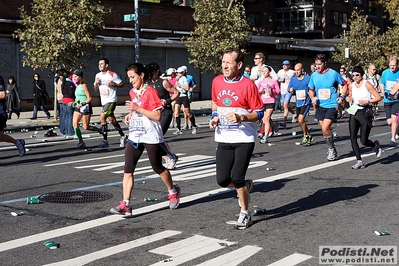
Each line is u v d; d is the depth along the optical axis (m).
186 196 8.21
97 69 31.19
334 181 9.30
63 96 16.41
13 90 22.69
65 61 21.42
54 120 21.92
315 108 11.46
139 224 6.71
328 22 58.16
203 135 16.69
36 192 8.58
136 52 24.39
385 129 17.75
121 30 32.47
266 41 39.31
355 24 43.38
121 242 6.00
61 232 6.39
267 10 58.06
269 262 5.32
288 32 57.94
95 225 6.68
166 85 10.69
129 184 7.02
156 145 7.09
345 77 19.28
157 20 34.66
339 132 17.00
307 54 44.19
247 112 6.37
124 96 32.72
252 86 6.30
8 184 9.21
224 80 6.42
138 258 5.47
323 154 12.39
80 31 21.12
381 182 9.19
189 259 5.42
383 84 13.28
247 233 6.30
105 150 13.47
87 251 5.70
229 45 28.83
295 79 13.65
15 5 27.28
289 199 8.01
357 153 10.48
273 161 11.46
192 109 29.05
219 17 29.09
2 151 13.41
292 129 18.22
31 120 22.56
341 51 42.88
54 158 12.20
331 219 6.89
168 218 6.98
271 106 14.23
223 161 6.52
